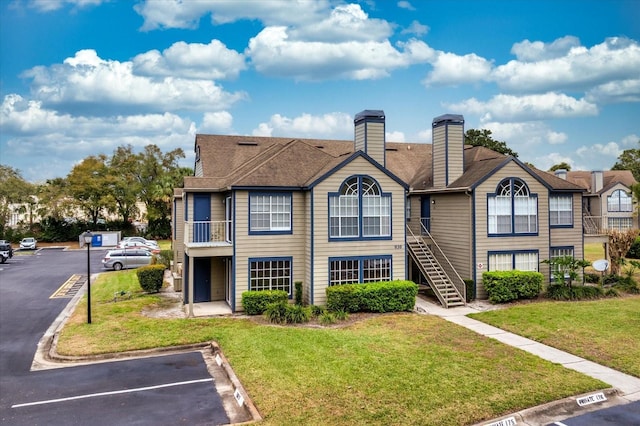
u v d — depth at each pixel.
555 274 22.64
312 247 20.25
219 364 13.66
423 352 13.99
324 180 20.44
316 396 10.82
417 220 27.16
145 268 25.33
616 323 17.27
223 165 26.09
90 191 62.62
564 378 11.93
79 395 11.55
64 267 38.53
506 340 15.53
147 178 66.75
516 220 23.22
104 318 18.94
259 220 20.41
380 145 23.20
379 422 9.56
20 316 20.78
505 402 10.49
